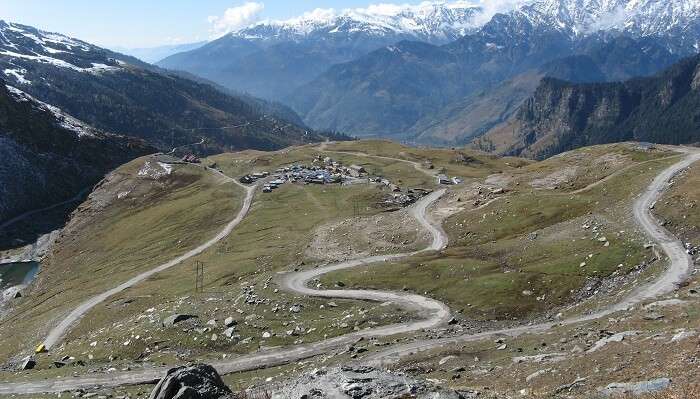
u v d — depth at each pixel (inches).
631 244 3243.1
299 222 6437.0
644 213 3705.7
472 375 1777.8
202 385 1214.9
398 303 3176.7
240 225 6894.7
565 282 3036.4
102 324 4165.8
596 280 2989.7
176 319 3181.6
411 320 2930.6
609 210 3959.2
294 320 3100.4
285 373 2361.0
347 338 2768.2
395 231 4901.6
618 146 5930.1
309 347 2716.5
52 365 2994.6
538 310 2859.3
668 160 4867.1
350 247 4731.8
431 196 6131.9
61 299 5689.0
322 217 6456.7
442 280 3454.7
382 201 6815.9
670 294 2455.7
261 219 6914.4
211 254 5964.6
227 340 2901.1
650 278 2787.9
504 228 4360.2
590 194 4488.2
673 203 3676.2
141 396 2218.3
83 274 6909.5
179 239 7003.0
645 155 5359.3
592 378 1320.1
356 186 7795.3
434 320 2898.6
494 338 2377.0
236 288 3833.7
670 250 3070.9
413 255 4101.9
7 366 3255.4
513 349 2101.4
